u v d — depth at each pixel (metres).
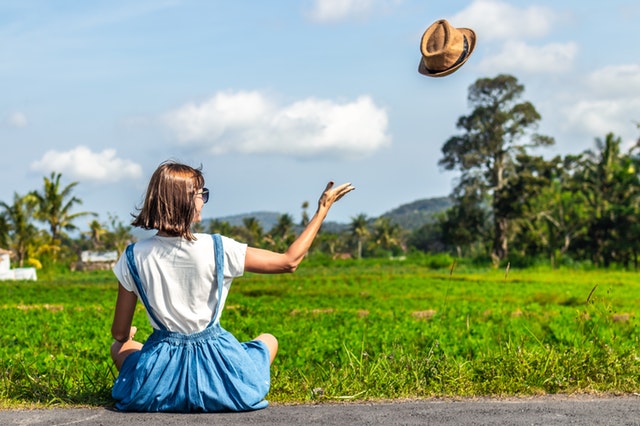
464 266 62.12
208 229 98.94
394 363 6.09
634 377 5.96
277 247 87.50
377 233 126.81
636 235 63.62
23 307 21.09
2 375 5.73
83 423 4.18
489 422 4.28
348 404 4.92
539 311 18.53
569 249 71.81
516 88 76.12
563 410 4.63
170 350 4.39
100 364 8.35
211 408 4.40
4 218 59.03
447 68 4.30
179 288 4.36
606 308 7.94
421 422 4.25
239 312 17.95
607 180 67.69
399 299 24.45
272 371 6.32
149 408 4.41
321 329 13.05
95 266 74.06
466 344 9.84
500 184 75.62
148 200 4.34
